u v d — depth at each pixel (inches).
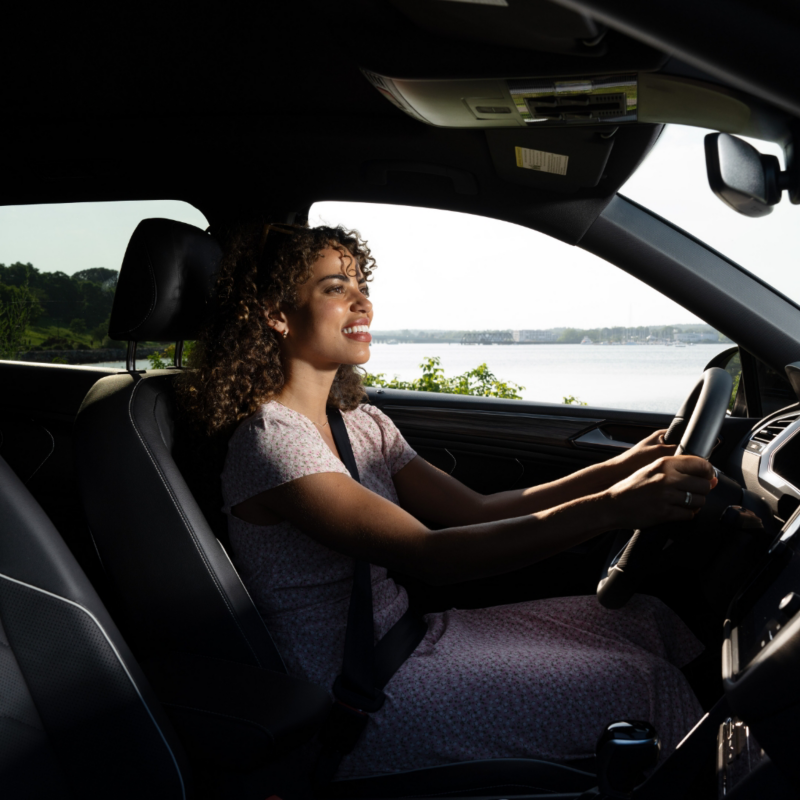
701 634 74.0
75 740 40.3
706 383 52.1
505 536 47.4
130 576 51.8
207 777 45.8
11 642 38.8
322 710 46.2
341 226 63.9
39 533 39.1
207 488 57.9
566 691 52.5
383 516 51.4
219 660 50.5
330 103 82.5
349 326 60.6
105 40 83.4
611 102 58.9
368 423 69.1
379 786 51.3
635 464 59.7
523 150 74.5
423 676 53.7
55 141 86.0
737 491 52.2
